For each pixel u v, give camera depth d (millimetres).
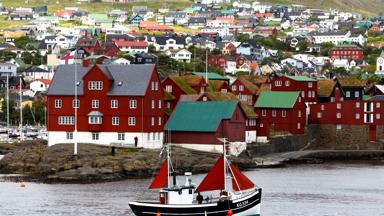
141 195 160500
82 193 163500
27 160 197625
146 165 193750
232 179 137875
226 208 132625
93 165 191000
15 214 141750
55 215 140375
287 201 156875
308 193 167750
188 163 199750
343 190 172750
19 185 174875
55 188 170625
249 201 135500
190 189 133750
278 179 189750
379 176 199000
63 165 193000
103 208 146625
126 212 142875
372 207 151750
